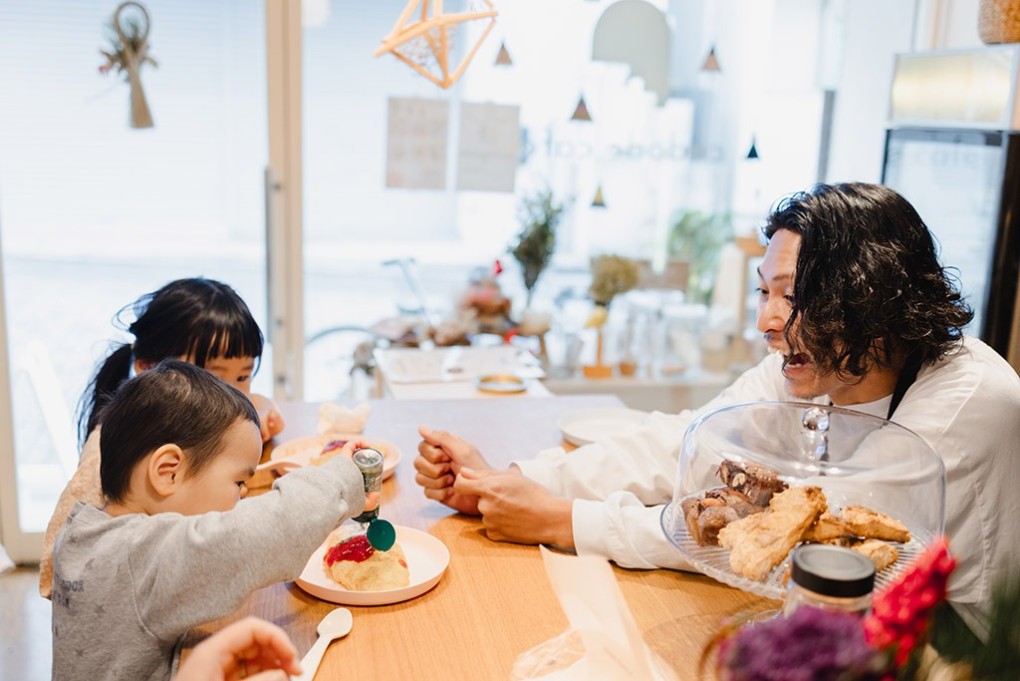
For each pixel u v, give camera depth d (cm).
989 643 73
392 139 332
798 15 347
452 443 157
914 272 136
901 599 71
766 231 149
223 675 99
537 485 146
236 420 127
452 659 112
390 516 155
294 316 330
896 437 115
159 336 170
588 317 348
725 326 365
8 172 299
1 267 288
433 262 347
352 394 342
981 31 243
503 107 336
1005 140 223
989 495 134
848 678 64
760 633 69
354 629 118
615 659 106
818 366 136
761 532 105
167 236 316
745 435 121
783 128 357
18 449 304
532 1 330
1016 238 227
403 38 152
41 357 307
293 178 319
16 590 291
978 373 136
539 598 127
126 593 112
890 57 333
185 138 311
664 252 361
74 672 114
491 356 292
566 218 349
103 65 298
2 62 292
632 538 135
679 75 346
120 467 123
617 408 210
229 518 113
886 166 277
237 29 306
